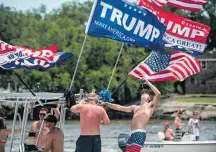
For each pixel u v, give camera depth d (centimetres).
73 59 16412
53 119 2623
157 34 2602
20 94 2555
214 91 19562
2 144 2636
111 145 7038
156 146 4197
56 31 17312
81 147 2436
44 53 2602
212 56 19738
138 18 2577
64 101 2511
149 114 2503
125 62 16912
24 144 2834
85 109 2453
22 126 2666
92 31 2562
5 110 10394
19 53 2561
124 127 12312
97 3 2547
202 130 11075
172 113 17062
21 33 18500
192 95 18638
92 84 16588
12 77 15650
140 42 2595
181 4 3247
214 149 4312
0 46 2555
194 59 3000
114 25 2570
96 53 16875
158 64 2892
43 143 2861
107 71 16738
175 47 3125
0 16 18538
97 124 2458
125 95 16850
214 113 16988
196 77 19600
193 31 3133
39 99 2508
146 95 2547
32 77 15900
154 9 3120
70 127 11650
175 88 19138
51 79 16125
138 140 2473
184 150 4262
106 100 2562
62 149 2630
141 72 2875
